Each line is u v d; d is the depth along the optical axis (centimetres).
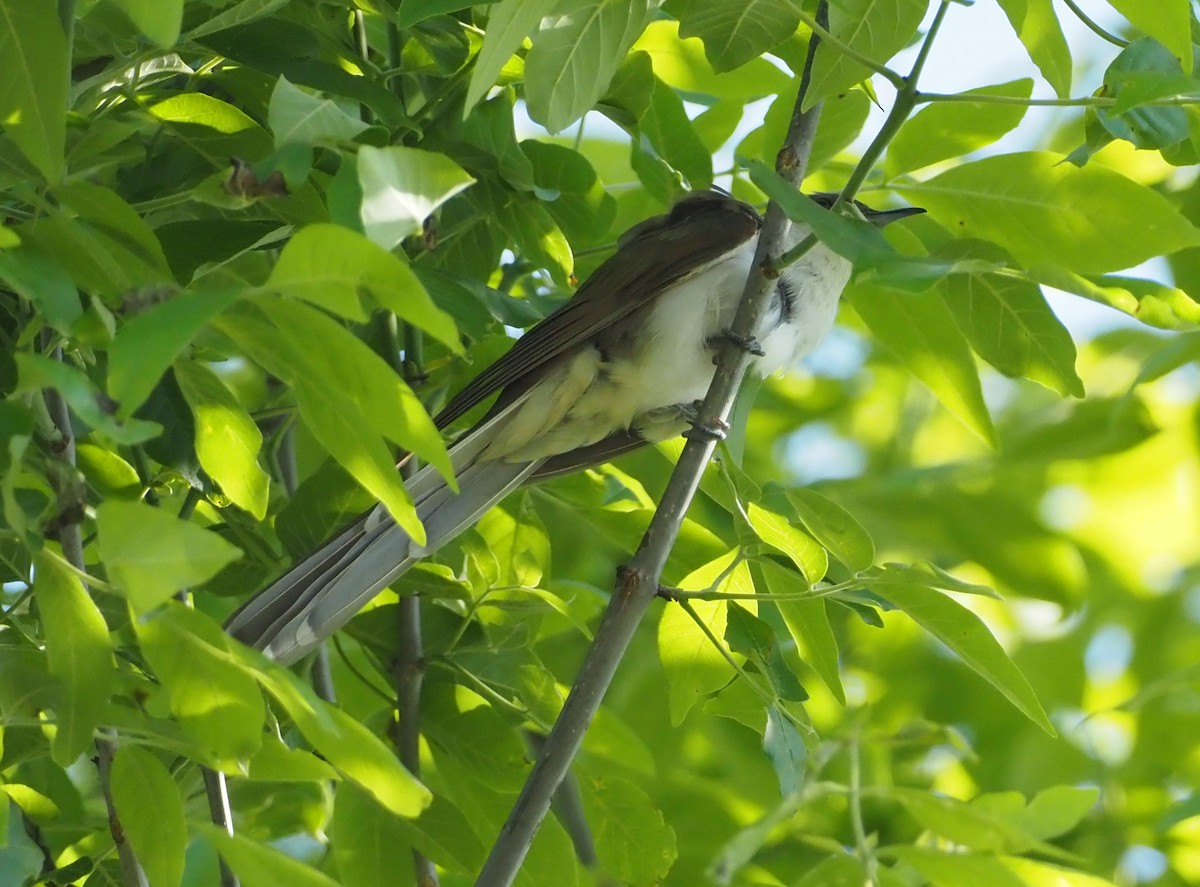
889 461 1255
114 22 586
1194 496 1217
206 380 511
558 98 547
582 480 827
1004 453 1150
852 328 1281
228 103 633
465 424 827
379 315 761
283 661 598
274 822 764
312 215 562
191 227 566
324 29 723
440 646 720
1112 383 1205
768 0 613
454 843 645
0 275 393
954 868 531
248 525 712
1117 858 1006
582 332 766
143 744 469
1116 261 634
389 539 633
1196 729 1056
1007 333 685
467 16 752
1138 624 1204
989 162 645
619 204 960
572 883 648
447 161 396
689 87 845
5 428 420
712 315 799
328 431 432
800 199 469
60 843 717
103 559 350
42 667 512
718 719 1029
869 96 716
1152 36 526
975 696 1114
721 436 635
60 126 443
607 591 1036
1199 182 1075
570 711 568
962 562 1131
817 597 602
